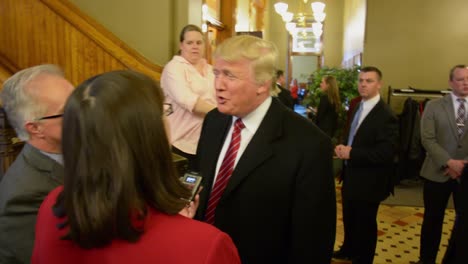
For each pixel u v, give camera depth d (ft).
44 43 9.62
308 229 3.75
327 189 3.85
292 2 36.29
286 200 3.84
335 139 17.90
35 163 3.51
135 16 9.98
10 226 3.27
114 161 1.93
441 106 8.80
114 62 9.21
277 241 3.92
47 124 3.55
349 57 27.37
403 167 16.15
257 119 4.03
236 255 2.16
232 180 3.85
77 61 9.45
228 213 3.91
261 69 3.74
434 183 8.58
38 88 3.55
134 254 1.95
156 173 2.07
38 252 2.23
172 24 10.04
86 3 10.19
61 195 2.22
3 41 9.87
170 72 7.30
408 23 18.45
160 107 2.16
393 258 9.54
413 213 13.03
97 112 1.96
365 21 18.84
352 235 9.03
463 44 18.12
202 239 2.00
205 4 13.56
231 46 3.72
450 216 12.67
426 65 18.48
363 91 8.17
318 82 20.72
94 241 1.94
